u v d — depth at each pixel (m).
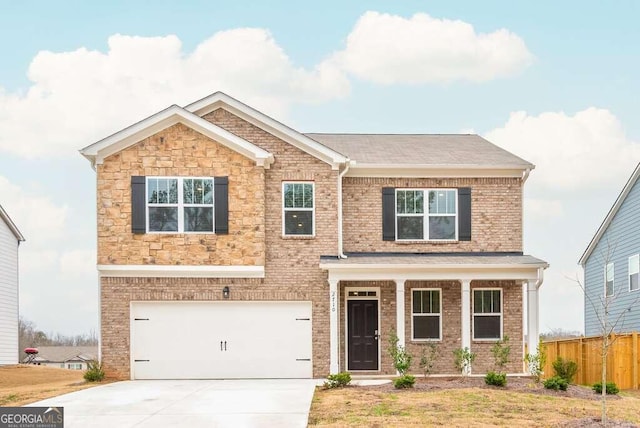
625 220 29.77
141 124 20.59
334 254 21.20
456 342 21.73
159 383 19.66
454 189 22.34
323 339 21.03
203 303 20.95
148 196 20.77
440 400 15.38
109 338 20.67
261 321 21.03
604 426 12.77
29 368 29.81
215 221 20.80
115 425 13.35
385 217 22.16
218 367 20.84
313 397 16.31
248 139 21.56
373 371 21.62
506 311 21.95
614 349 20.11
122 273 20.67
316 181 21.41
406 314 21.81
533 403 15.16
